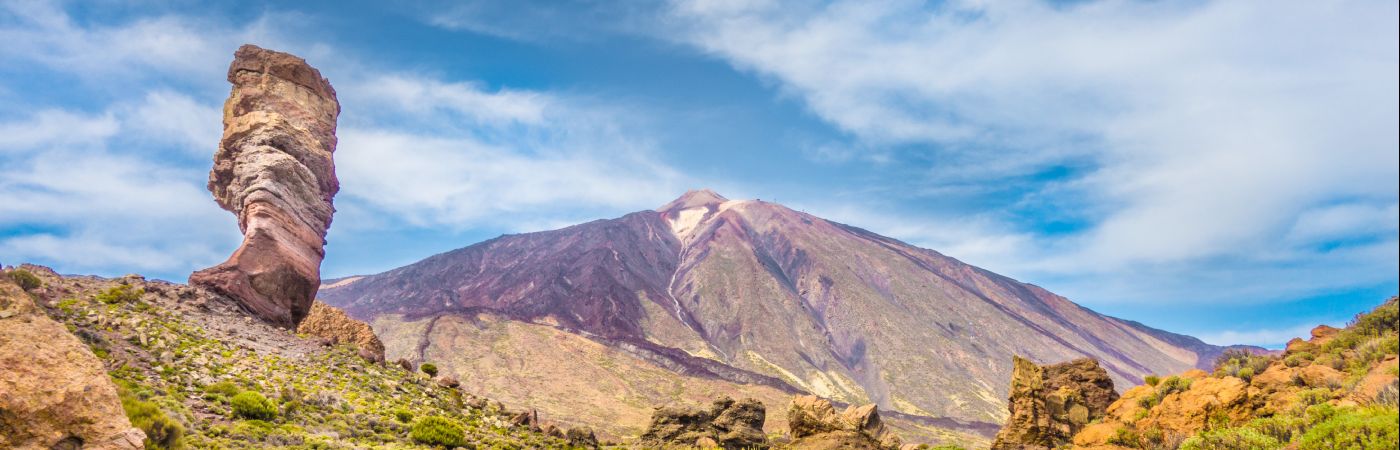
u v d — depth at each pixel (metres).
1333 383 25.66
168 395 31.97
